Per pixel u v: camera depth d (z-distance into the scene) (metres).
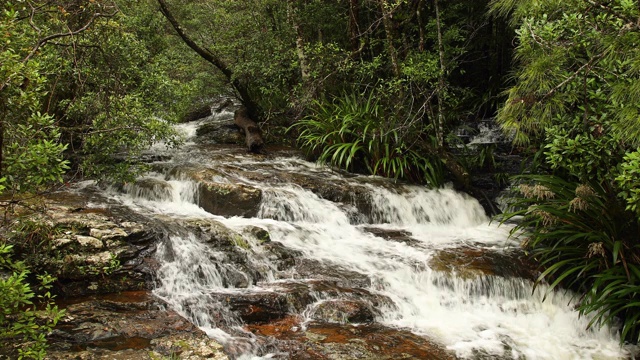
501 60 13.30
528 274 6.49
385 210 8.38
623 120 4.19
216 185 7.70
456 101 10.18
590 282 6.18
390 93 9.54
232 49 11.10
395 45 11.21
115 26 6.33
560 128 6.14
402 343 5.10
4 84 3.38
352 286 6.06
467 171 9.55
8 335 3.47
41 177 3.82
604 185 6.18
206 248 6.20
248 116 11.96
